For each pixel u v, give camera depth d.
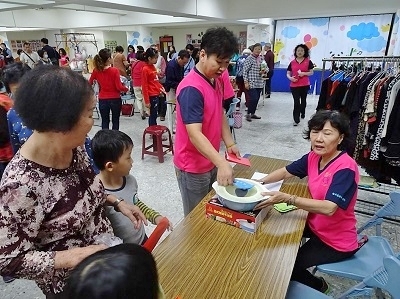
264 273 0.96
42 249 0.75
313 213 1.31
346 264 1.38
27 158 0.68
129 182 1.39
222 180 1.25
